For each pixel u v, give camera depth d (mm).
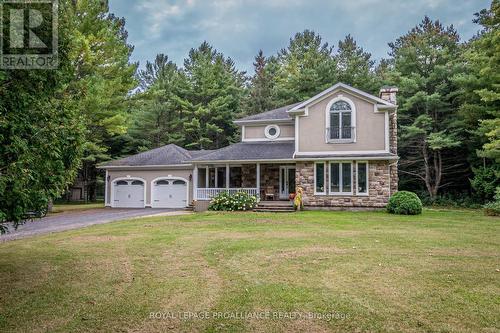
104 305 5059
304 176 20531
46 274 6625
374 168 19656
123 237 10758
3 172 5121
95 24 24141
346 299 5191
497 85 21547
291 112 21078
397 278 6230
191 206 23172
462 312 4699
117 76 25500
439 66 28656
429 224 13750
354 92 20172
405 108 29406
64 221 16266
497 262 7375
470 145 27891
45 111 6148
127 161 26859
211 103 39406
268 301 5141
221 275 6496
